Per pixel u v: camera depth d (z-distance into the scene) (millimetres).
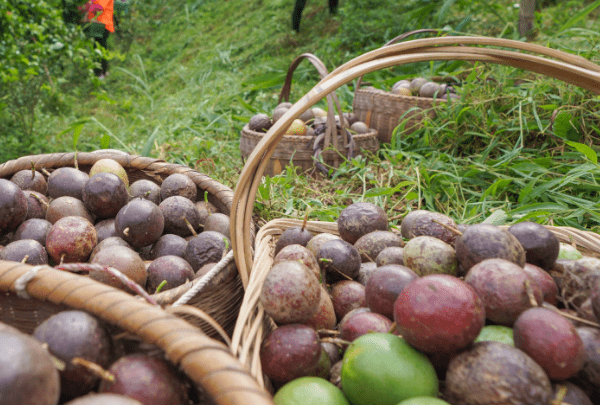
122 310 741
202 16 9211
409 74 4164
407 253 1130
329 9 6660
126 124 5391
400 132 2945
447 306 783
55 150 4441
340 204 2357
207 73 6105
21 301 923
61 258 1332
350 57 5309
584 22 4273
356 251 1255
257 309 1037
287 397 842
